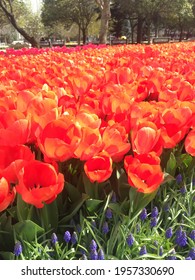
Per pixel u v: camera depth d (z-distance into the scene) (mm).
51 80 889
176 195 555
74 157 493
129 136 581
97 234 489
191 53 1995
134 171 465
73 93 836
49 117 506
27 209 468
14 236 448
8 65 1359
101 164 473
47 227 482
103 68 1187
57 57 1722
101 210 510
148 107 635
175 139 531
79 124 492
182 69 1248
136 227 492
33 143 565
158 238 491
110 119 622
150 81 900
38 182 431
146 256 459
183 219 547
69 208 535
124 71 963
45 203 468
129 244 465
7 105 627
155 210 510
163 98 770
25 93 613
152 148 526
